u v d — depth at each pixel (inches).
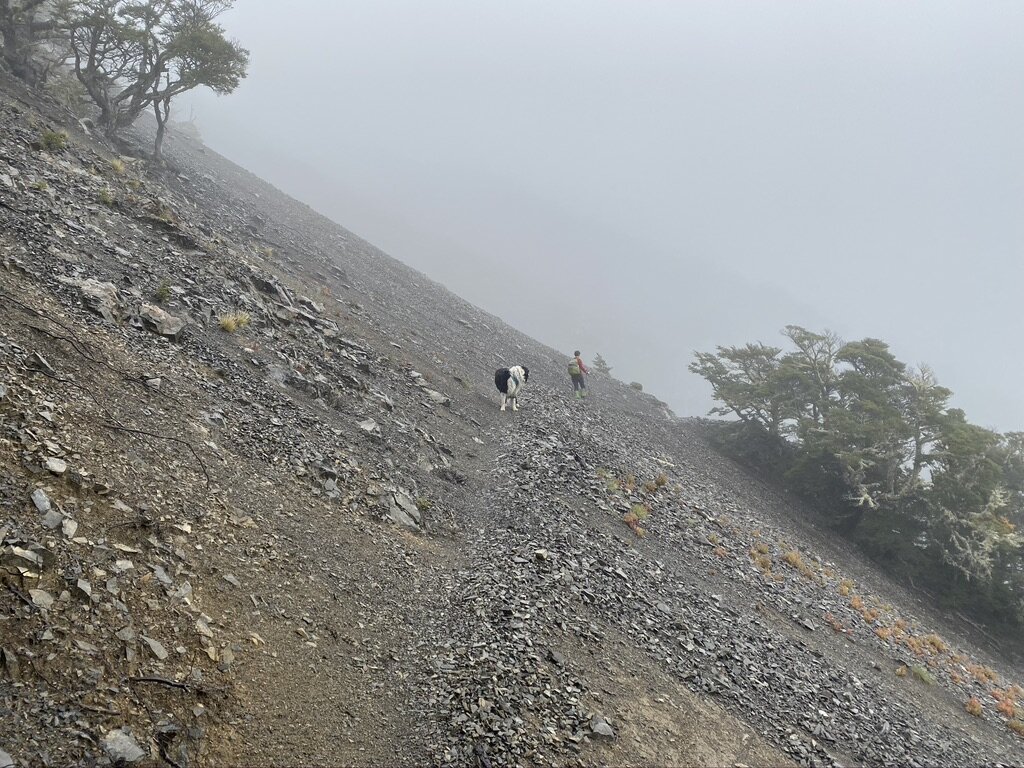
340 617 307.6
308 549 339.6
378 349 816.3
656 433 1322.6
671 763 300.4
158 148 1145.4
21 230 444.5
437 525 474.6
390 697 276.7
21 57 999.6
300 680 252.8
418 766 243.1
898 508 1169.4
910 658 665.6
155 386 372.8
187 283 561.0
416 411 682.8
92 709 182.9
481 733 268.4
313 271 1110.4
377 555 382.3
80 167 696.4
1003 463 1268.5
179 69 1112.2
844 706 448.8
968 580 1063.6
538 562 449.7
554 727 289.3
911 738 443.8
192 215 910.4
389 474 498.6
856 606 765.9
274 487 370.9
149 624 223.6
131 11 1063.0
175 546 267.1
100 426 299.3
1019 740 562.9
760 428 1485.0
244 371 488.1
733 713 373.4
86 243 498.9
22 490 230.4
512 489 591.5
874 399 1254.3
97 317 397.4
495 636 344.2
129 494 272.8
